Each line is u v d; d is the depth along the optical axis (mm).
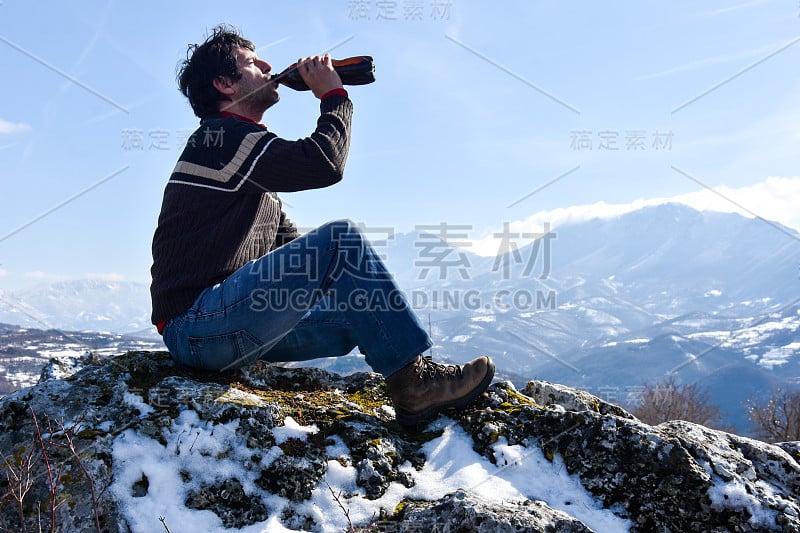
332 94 2848
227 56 2840
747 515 2311
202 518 2217
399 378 2682
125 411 2502
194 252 2635
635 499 2438
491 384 3209
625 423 2617
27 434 2363
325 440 2617
